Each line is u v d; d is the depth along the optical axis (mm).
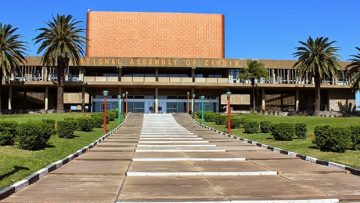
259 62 71250
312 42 59344
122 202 8281
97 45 85875
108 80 74125
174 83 72938
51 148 18172
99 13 86938
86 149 19766
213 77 78688
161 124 46531
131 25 87062
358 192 9289
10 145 17953
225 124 42531
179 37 87500
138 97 76688
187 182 10727
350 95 77438
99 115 41406
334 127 17969
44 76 71125
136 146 22578
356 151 17594
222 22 88812
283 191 9414
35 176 10875
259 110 77500
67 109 75438
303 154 16922
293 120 46125
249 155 17656
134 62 73250
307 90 78438
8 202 8258
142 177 11586
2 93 76125
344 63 74688
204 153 18672
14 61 56438
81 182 10672
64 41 54750
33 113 61656
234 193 9195
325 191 9406
